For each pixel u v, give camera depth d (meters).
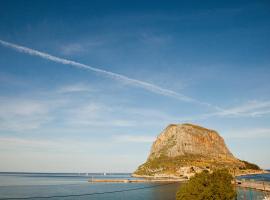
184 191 82.00
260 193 166.75
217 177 85.81
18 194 187.88
